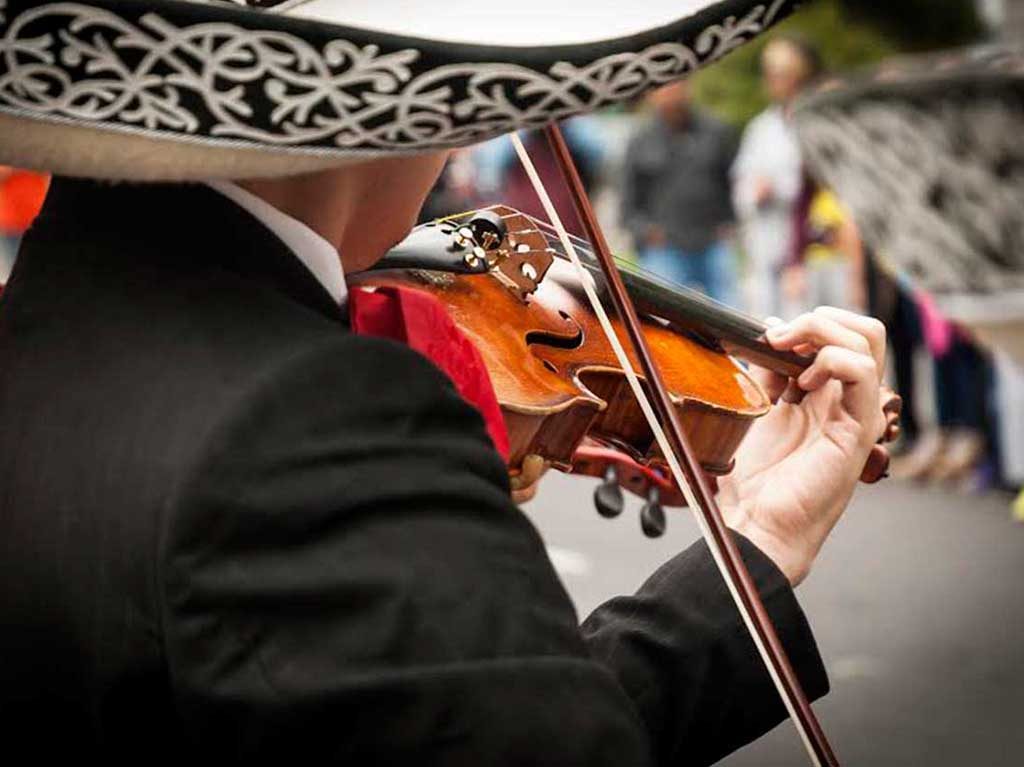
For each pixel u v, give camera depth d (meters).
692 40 1.94
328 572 1.87
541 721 1.89
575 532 11.43
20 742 2.09
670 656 2.56
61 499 2.02
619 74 1.92
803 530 2.82
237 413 1.89
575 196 2.49
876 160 6.61
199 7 1.81
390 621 1.87
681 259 16.97
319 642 1.87
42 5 1.81
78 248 2.14
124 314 2.07
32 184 13.11
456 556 1.92
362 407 1.94
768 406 3.09
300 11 2.02
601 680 1.95
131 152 1.94
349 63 1.84
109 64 1.83
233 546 1.87
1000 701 8.23
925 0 23.31
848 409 2.90
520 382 2.95
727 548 2.49
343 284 2.22
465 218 3.30
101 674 1.96
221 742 1.89
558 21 2.01
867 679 8.57
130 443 1.97
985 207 6.47
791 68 15.11
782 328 3.03
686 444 2.50
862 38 23.28
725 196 16.86
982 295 6.67
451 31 2.00
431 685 1.86
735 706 2.58
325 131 1.88
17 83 1.85
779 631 2.60
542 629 1.94
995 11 22.75
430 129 1.90
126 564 1.93
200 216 2.11
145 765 1.99
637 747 1.94
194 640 1.87
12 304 2.17
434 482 1.94
